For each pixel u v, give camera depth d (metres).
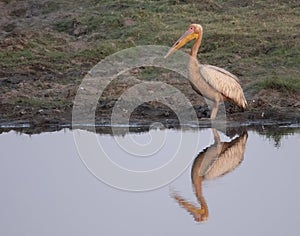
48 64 32.84
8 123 26.55
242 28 36.59
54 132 25.39
